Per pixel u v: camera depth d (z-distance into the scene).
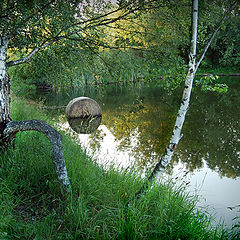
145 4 3.30
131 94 20.56
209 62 37.72
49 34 3.91
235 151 7.12
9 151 3.64
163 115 12.26
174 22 3.31
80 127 9.54
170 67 3.42
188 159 6.53
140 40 3.62
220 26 2.89
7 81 3.68
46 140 4.89
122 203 3.06
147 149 7.11
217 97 17.06
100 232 2.68
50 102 16.08
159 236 2.67
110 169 4.09
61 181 3.12
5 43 3.53
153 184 3.20
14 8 3.23
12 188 3.18
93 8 3.64
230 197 4.55
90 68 4.12
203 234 2.80
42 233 2.54
